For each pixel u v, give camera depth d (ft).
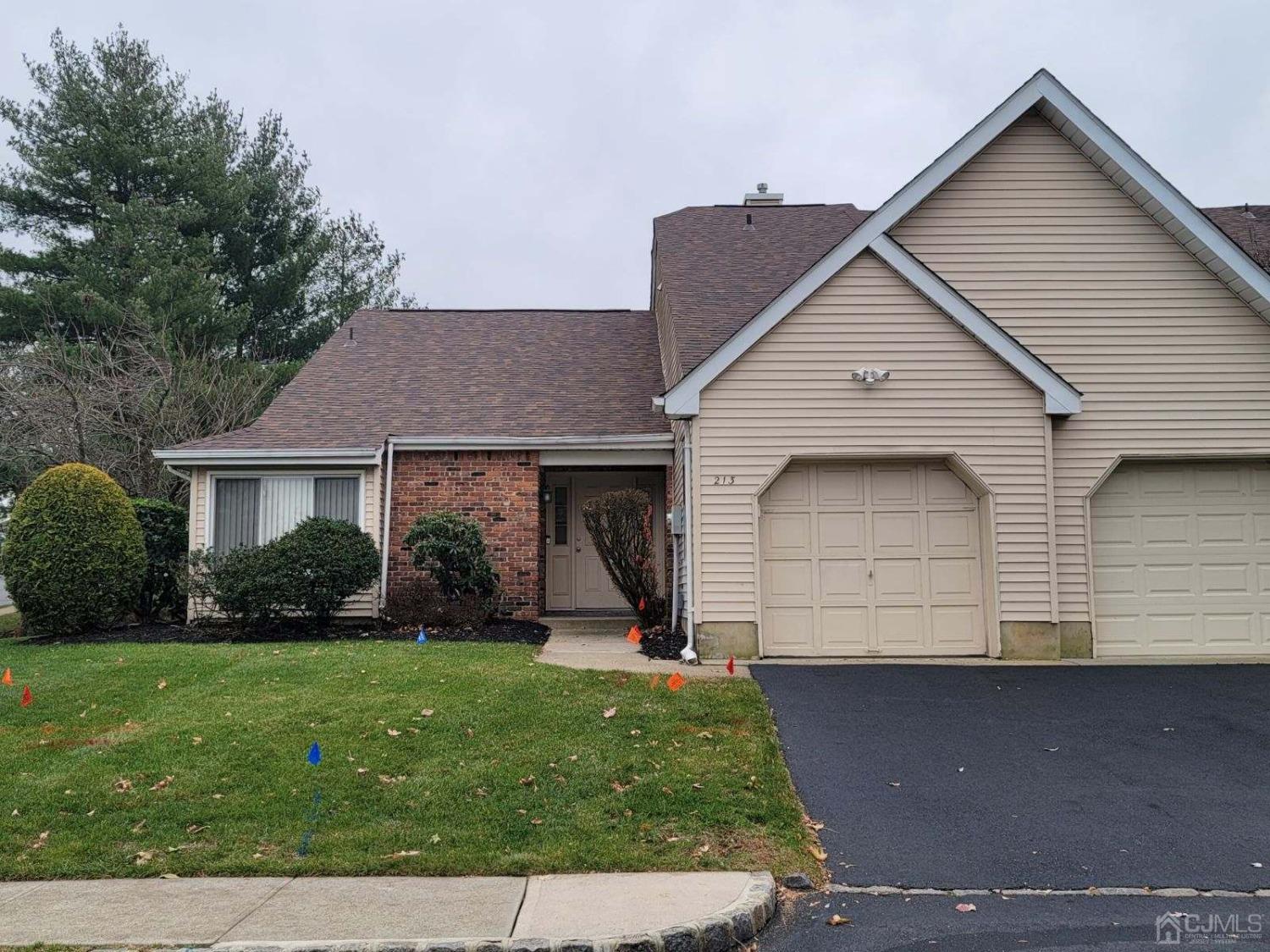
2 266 78.54
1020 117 39.14
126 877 16.29
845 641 35.73
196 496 44.21
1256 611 37.42
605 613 48.60
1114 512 37.99
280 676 28.99
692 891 15.38
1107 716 26.58
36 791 19.75
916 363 35.70
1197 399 37.83
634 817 18.48
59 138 81.97
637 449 45.80
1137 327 38.29
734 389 35.63
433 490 45.39
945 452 35.47
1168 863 16.89
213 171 84.02
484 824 18.12
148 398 62.85
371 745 22.33
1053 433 37.40
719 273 47.96
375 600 43.29
